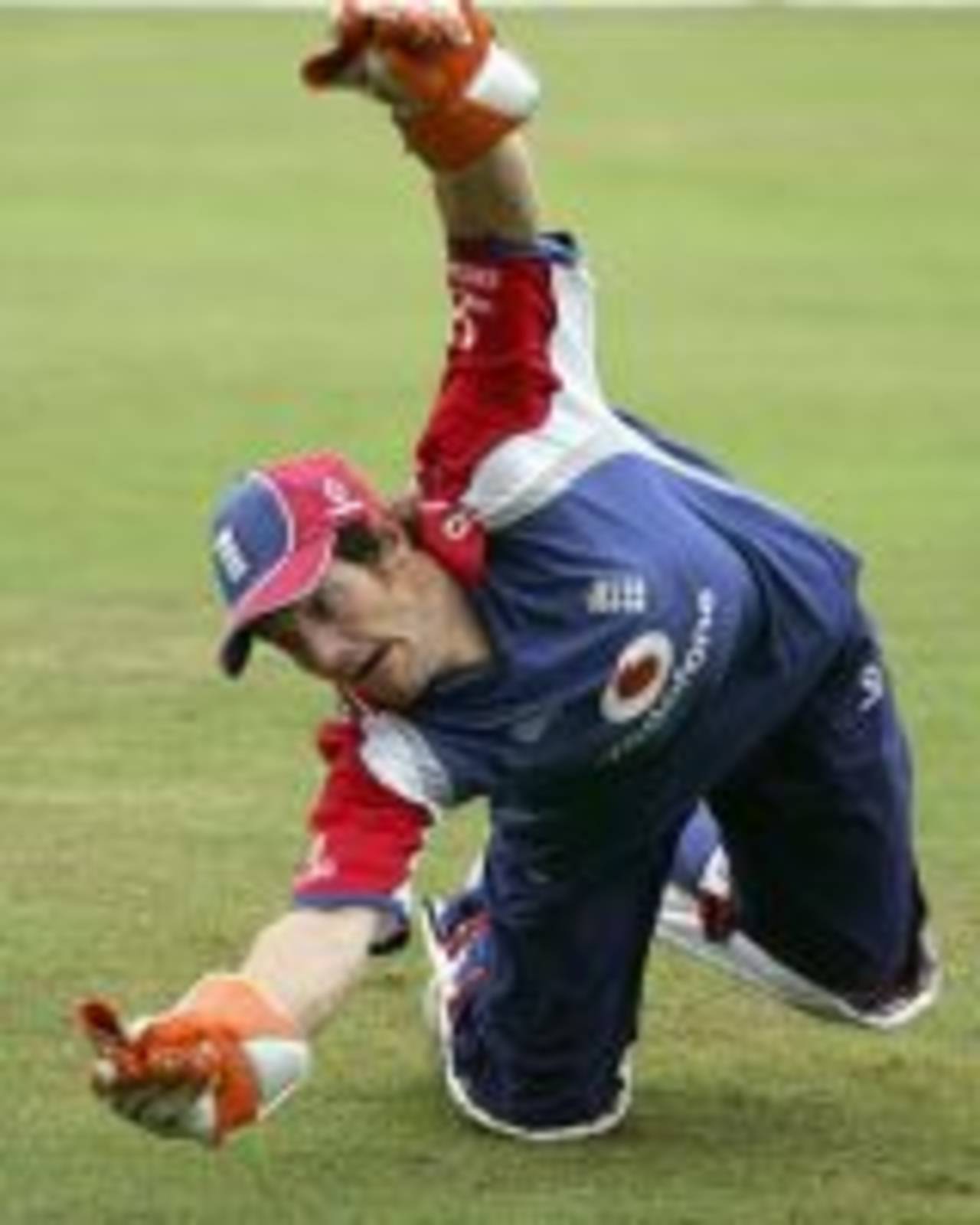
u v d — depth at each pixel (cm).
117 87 11362
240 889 3319
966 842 3512
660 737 2423
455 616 2327
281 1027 2119
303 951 2223
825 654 2536
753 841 2652
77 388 6431
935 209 9056
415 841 2306
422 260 8125
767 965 2731
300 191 9256
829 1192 2536
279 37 12650
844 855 2641
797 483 5566
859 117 10806
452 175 2306
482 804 3625
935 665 4300
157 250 8244
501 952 2589
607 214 8881
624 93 11275
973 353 6912
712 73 11819
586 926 2567
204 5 13588
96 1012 2048
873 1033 2906
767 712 2523
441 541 2322
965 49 12456
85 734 3956
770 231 8656
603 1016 2612
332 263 8075
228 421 6097
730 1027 2928
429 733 2333
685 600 2389
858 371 6681
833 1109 2731
